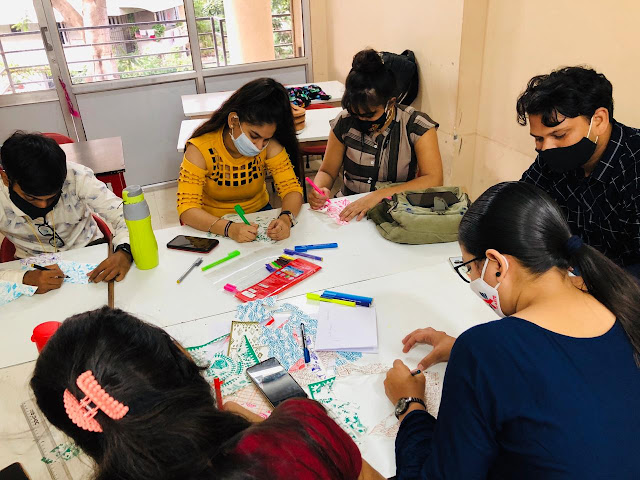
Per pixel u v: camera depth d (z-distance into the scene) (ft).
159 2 12.75
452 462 2.58
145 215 4.91
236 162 6.35
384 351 3.94
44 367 1.92
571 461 2.32
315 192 6.31
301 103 11.13
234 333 4.16
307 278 4.91
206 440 1.90
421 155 6.76
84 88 12.75
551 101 4.24
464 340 2.64
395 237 5.44
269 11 14.12
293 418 2.14
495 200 2.82
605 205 4.85
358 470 2.25
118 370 1.86
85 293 4.83
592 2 7.11
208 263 5.25
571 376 2.39
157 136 13.85
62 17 12.15
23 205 5.68
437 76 10.34
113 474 1.88
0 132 12.69
